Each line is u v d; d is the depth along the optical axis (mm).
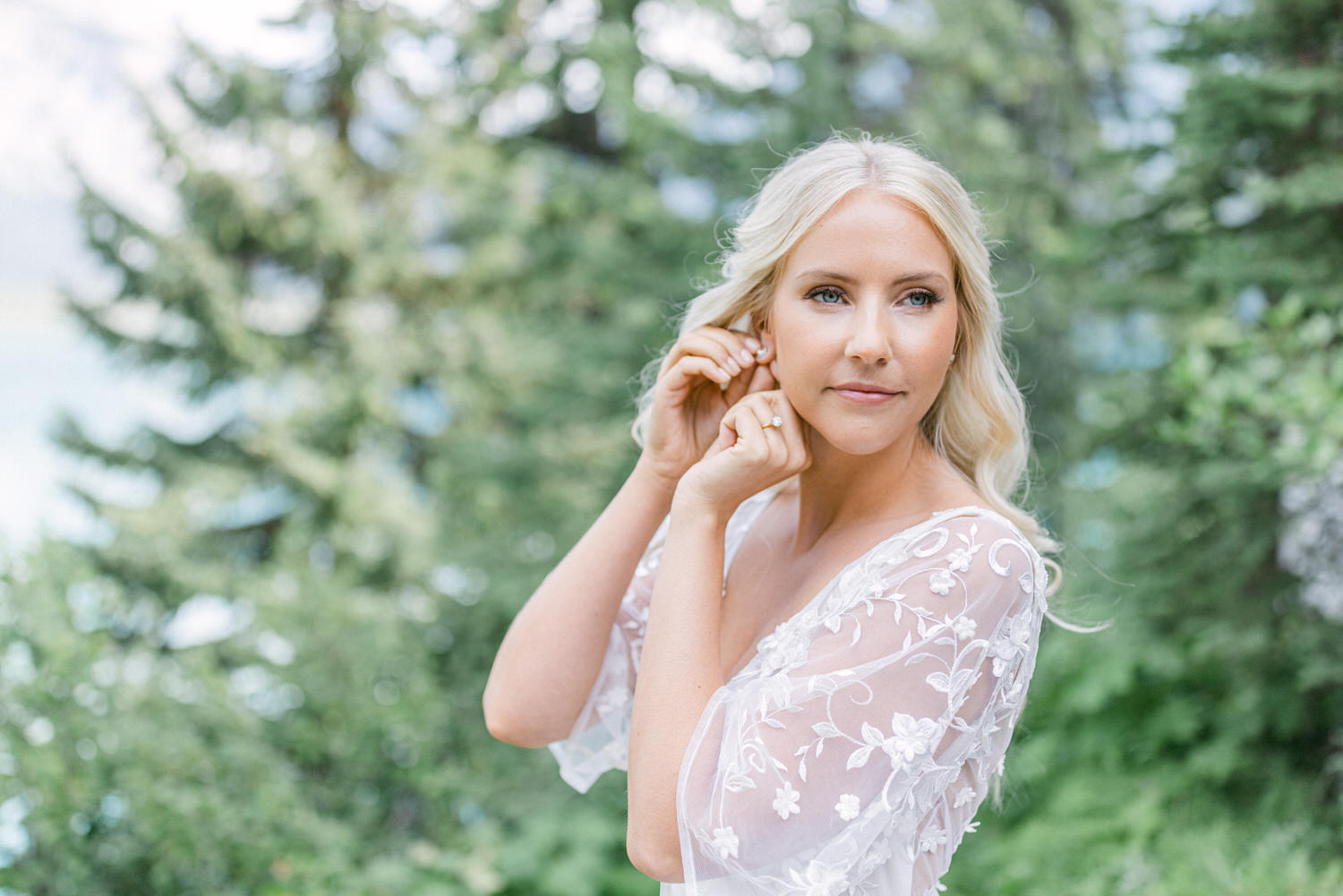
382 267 8328
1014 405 1410
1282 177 4418
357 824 4543
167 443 8336
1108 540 5059
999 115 8648
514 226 8234
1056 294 6465
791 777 1113
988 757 1272
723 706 1185
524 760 5188
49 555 4188
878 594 1187
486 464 7598
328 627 4996
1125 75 8703
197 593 7402
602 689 1557
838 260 1202
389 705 4758
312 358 8414
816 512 1422
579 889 4184
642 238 7684
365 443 8500
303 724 4637
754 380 1445
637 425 1655
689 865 1140
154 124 7973
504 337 8383
